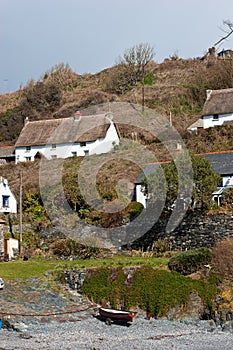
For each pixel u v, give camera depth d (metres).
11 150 109.75
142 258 52.16
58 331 37.88
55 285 46.84
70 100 145.38
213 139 89.31
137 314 43.06
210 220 53.72
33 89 154.12
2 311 39.91
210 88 127.38
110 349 33.84
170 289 43.16
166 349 34.12
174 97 126.69
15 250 58.84
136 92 138.38
